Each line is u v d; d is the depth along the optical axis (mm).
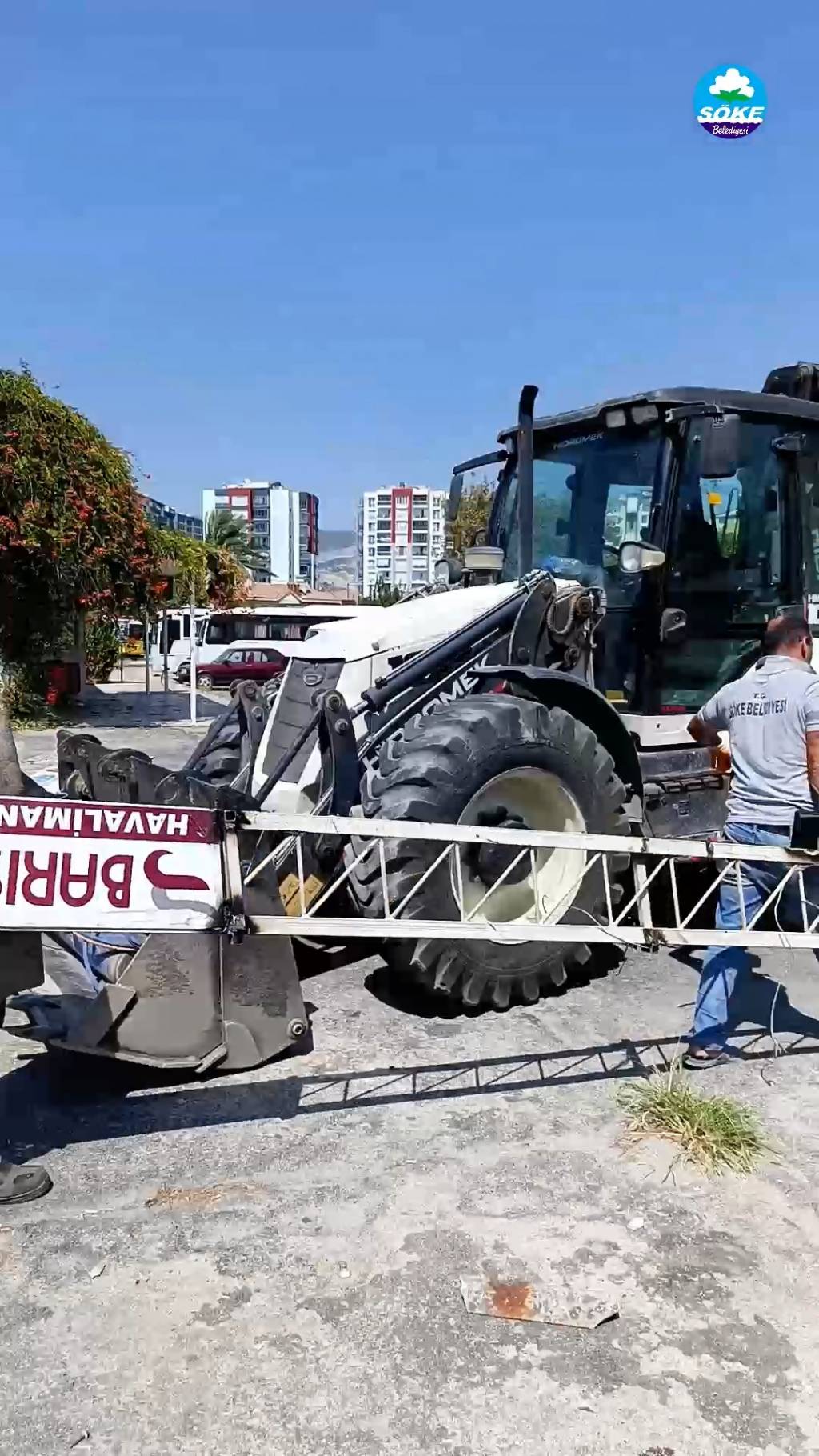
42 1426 2193
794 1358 2430
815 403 5598
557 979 4559
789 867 3932
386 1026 4332
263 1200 3049
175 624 32375
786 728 3936
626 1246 2840
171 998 3529
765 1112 3633
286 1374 2352
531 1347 2443
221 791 3941
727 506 5328
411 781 4191
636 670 5312
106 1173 3184
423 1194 3078
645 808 5066
